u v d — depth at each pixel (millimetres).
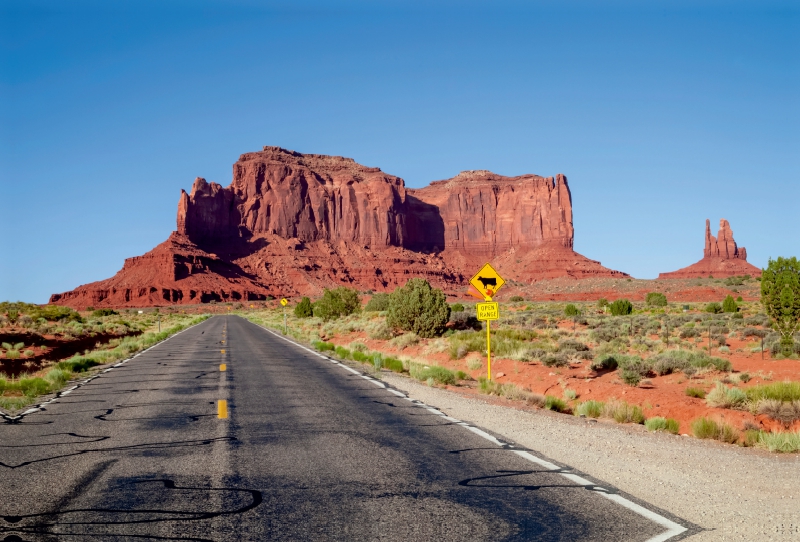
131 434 8859
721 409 11227
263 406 11461
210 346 30094
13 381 15695
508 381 16438
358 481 6270
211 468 6844
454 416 10266
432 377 15609
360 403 11773
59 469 6844
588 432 8852
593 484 6094
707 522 4938
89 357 22797
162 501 5625
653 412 11828
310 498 5688
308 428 9227
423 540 4605
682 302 90438
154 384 15133
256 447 7926
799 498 5570
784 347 20406
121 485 6168
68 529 4875
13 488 6066
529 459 7168
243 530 4848
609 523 4941
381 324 34031
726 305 55125
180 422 9852
